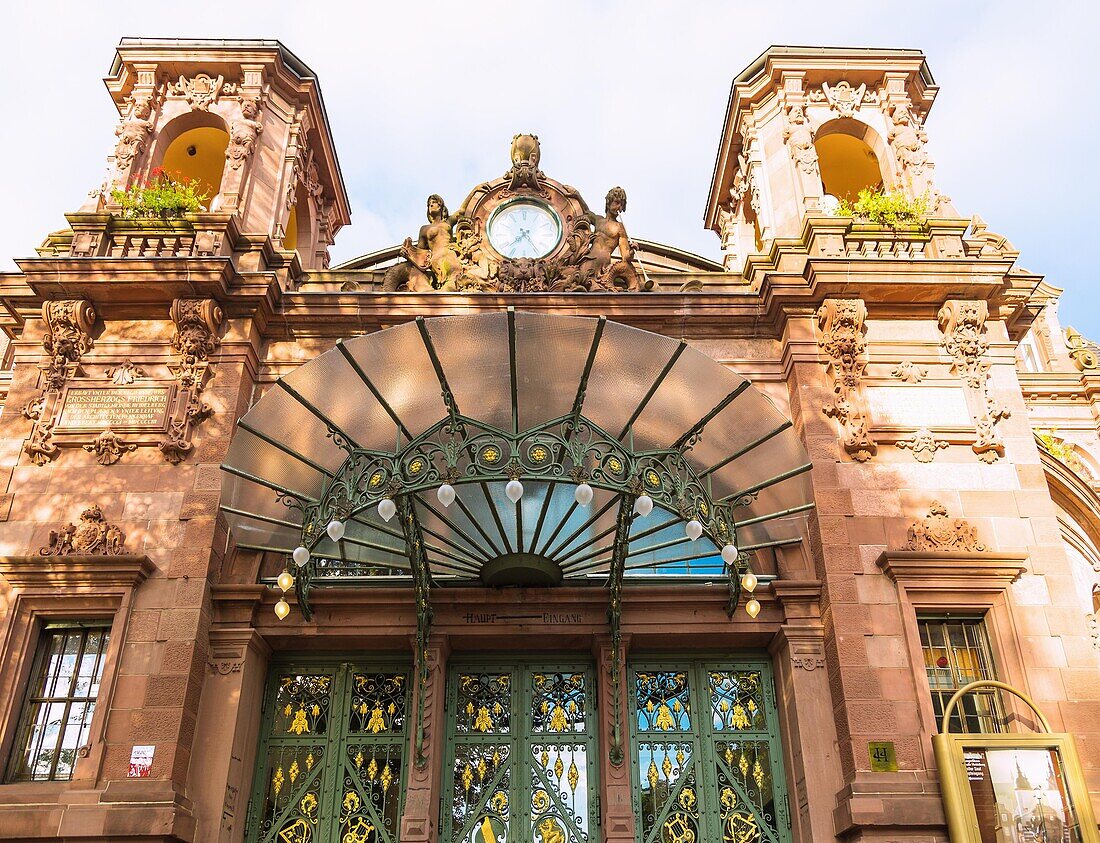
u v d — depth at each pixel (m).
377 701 11.96
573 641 12.02
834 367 12.82
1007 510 12.04
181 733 10.52
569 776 11.61
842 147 17.06
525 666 12.24
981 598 11.38
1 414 12.72
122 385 12.70
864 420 12.44
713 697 12.05
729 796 11.48
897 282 12.98
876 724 10.62
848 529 11.83
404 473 9.59
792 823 11.16
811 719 11.12
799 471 10.75
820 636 11.59
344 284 14.43
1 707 10.79
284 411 10.55
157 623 11.16
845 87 16.17
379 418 10.78
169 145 15.85
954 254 13.48
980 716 11.03
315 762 11.60
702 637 11.91
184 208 14.06
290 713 11.91
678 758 11.68
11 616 11.21
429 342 9.77
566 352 10.18
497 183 14.91
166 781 10.19
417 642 11.38
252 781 11.44
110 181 14.66
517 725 11.86
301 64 16.55
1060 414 22.77
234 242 13.92
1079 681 10.93
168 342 13.05
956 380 12.84
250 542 11.80
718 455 11.39
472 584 12.09
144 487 12.06
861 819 9.90
